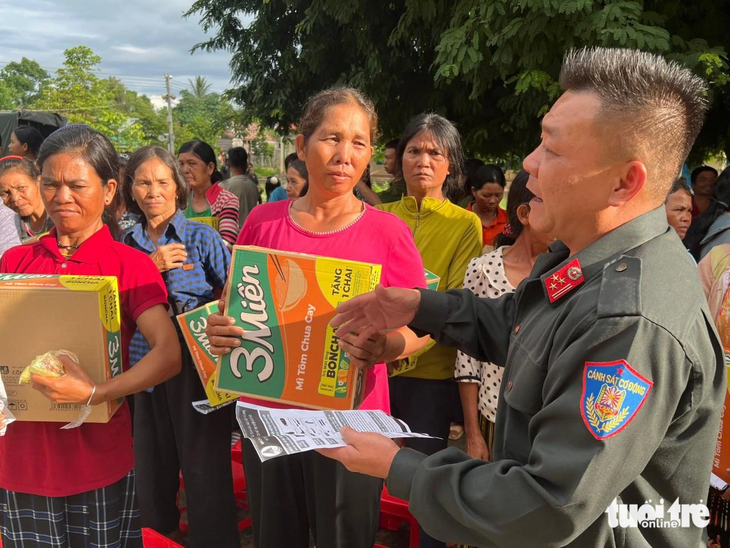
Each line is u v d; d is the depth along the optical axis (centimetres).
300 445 124
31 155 510
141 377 171
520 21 459
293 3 725
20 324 162
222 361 174
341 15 655
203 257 287
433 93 717
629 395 93
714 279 214
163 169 286
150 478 287
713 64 459
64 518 180
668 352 96
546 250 234
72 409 165
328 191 189
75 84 4078
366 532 196
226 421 273
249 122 935
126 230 307
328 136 184
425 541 249
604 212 108
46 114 904
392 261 193
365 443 124
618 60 105
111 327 167
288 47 794
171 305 279
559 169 107
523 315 129
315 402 170
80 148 173
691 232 347
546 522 97
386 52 700
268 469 198
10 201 346
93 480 176
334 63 772
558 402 100
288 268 170
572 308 108
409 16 593
